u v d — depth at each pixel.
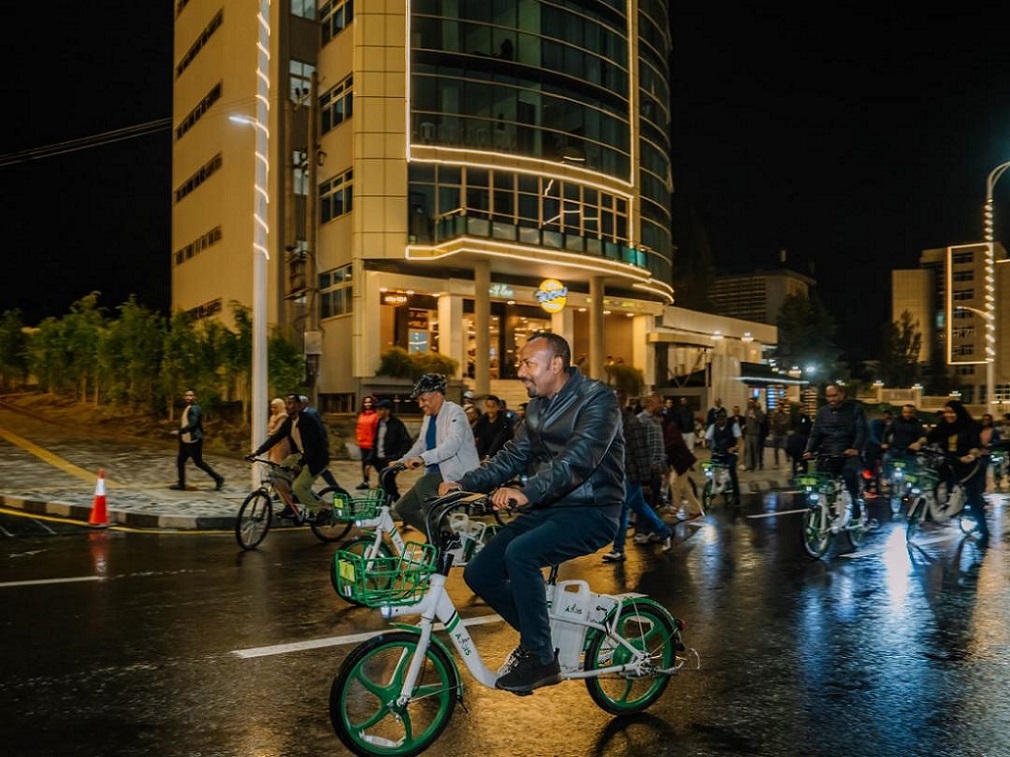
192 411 14.80
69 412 26.86
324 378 35.34
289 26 35.78
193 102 45.47
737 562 9.42
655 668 4.61
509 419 12.98
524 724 4.45
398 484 16.83
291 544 10.39
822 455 10.40
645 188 40.62
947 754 4.10
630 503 10.09
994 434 17.69
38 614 6.70
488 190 33.97
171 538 10.84
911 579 8.47
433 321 36.09
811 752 4.11
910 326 98.12
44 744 4.11
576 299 39.09
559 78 35.78
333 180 35.06
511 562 4.03
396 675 3.95
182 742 4.15
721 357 43.94
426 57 33.28
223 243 41.00
